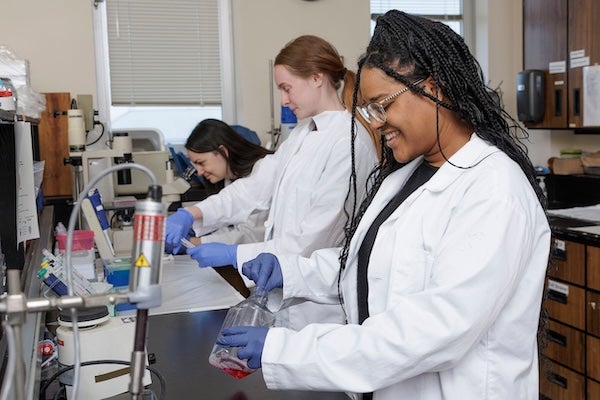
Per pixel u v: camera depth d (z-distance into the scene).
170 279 2.26
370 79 1.13
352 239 1.34
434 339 1.00
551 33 3.57
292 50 2.13
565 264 2.86
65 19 3.54
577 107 3.43
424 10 4.30
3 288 1.21
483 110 1.15
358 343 1.05
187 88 3.95
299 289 1.51
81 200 0.76
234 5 3.93
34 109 2.37
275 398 1.20
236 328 1.12
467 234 1.04
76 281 1.49
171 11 3.87
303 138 2.25
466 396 1.10
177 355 1.44
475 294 1.00
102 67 3.79
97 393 1.18
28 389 0.91
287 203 2.15
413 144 1.15
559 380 2.93
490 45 4.21
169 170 2.87
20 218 1.60
